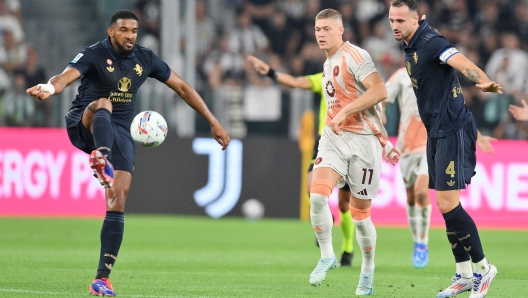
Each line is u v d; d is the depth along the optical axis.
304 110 56.06
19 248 35.66
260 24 70.25
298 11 70.75
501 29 69.56
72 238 40.38
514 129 57.78
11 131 51.09
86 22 72.88
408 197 31.59
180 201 52.88
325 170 21.67
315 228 21.39
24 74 60.88
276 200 53.16
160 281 24.94
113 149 21.31
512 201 50.34
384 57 66.44
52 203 51.28
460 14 70.31
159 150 52.94
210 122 22.92
